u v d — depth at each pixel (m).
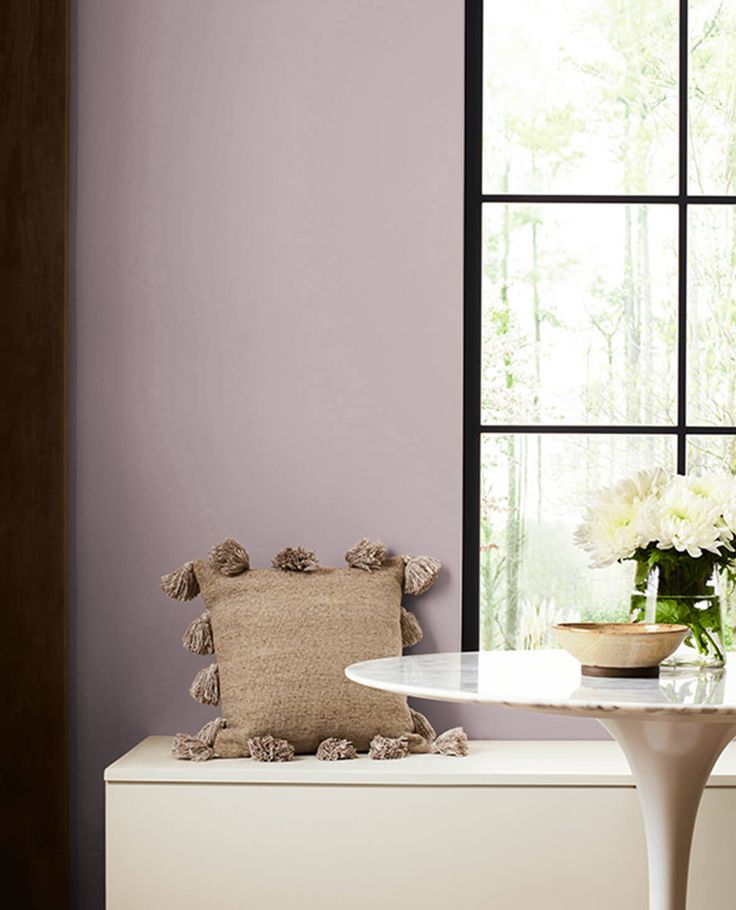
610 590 2.96
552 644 2.95
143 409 2.88
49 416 2.80
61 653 2.78
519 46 3.00
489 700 1.78
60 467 2.79
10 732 2.76
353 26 2.91
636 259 2.99
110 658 2.86
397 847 2.43
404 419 2.89
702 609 2.11
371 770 2.44
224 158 2.90
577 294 2.99
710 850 2.45
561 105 3.00
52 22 2.83
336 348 2.89
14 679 2.77
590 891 2.43
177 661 2.86
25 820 2.76
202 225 2.90
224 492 2.88
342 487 2.88
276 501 2.88
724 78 3.00
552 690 1.87
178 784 2.44
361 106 2.91
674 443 2.98
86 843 2.84
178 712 2.85
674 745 2.01
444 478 2.88
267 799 2.43
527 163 3.00
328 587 2.73
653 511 2.12
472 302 2.98
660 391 2.98
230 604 2.70
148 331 2.88
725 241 2.99
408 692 1.88
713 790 2.45
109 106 2.89
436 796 2.43
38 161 2.82
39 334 2.80
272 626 2.65
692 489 2.17
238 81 2.91
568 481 2.97
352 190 2.90
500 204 2.99
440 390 2.89
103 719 2.85
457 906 2.43
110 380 2.88
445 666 2.20
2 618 2.78
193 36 2.91
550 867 2.43
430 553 2.88
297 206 2.90
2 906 2.75
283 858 2.43
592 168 3.00
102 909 2.83
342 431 2.89
